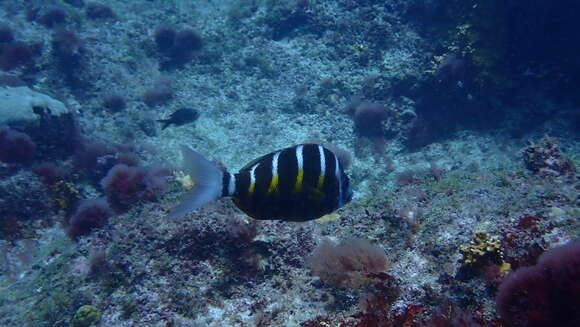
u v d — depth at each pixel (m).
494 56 10.96
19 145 8.29
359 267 3.57
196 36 14.14
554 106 10.84
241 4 15.55
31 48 12.28
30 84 11.65
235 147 11.38
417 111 11.77
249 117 12.23
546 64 11.30
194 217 4.36
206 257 4.18
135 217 4.85
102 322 3.69
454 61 11.05
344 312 3.25
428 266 3.49
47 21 13.57
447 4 12.04
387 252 3.94
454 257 3.45
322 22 13.68
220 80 13.38
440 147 11.02
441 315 2.72
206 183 1.99
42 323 4.01
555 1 10.77
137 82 13.13
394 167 10.62
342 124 11.75
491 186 4.46
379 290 3.25
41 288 4.56
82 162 9.73
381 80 11.87
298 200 2.20
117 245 4.42
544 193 3.88
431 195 4.71
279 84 12.97
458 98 11.38
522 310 2.24
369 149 11.12
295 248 4.22
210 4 16.61
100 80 12.63
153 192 5.90
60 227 7.66
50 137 9.50
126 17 15.27
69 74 12.34
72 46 12.64
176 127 12.09
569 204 3.59
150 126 11.92
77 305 4.00
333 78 12.47
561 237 3.13
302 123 11.87
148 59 13.94
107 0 16.19
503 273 2.94
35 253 6.95
